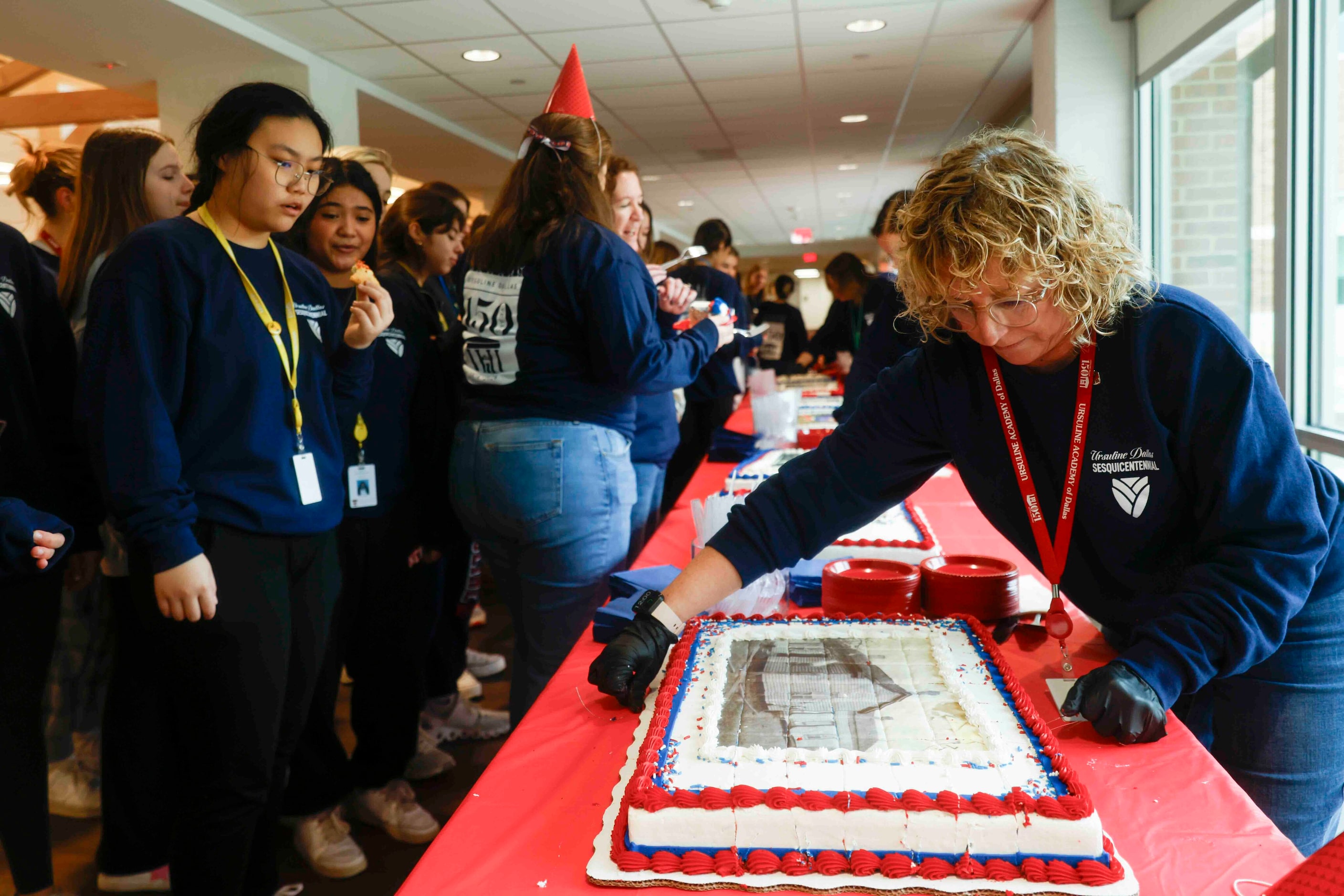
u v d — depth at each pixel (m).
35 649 1.64
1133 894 0.72
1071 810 0.75
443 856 0.81
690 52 5.87
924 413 1.14
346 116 6.15
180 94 5.87
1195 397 0.94
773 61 6.11
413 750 2.35
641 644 1.10
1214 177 4.18
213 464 1.43
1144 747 0.97
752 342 4.48
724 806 0.78
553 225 1.77
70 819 2.36
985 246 0.85
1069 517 1.06
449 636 2.75
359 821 2.32
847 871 0.76
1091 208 0.90
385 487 2.14
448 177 9.84
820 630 1.21
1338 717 1.09
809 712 0.96
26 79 6.80
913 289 0.99
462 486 1.88
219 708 1.47
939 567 1.45
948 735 0.90
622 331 1.74
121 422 1.33
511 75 6.29
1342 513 1.09
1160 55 4.62
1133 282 0.94
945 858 0.76
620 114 7.54
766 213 14.63
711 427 3.82
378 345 2.11
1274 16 3.38
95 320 1.35
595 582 1.85
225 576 1.43
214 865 1.51
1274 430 0.94
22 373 1.62
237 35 5.09
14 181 2.34
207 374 1.42
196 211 1.49
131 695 1.94
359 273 1.73
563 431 1.80
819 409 3.82
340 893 2.01
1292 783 1.10
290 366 1.53
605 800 0.90
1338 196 3.20
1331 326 3.27
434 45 5.64
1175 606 0.98
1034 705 1.08
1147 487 1.00
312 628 1.60
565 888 0.77
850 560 1.48
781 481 1.20
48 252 2.15
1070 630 1.11
